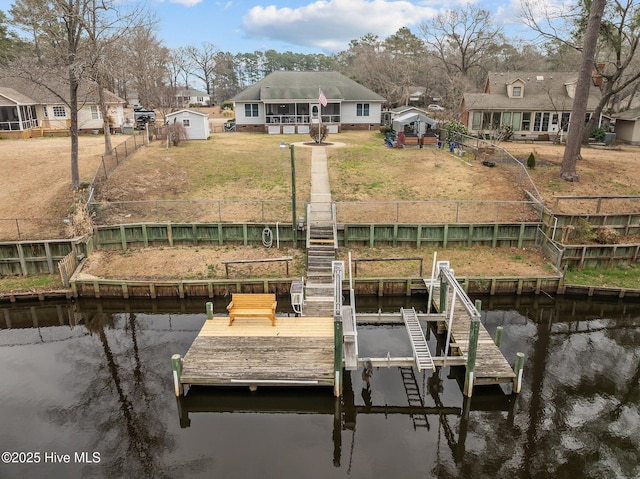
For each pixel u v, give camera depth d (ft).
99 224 72.84
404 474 34.78
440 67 234.17
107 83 102.68
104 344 54.24
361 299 63.52
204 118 126.93
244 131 151.64
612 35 109.81
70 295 63.10
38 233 71.82
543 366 48.65
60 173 91.91
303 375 42.22
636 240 71.20
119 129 145.89
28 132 134.00
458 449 37.55
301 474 34.55
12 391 45.06
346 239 72.38
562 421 40.81
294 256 69.87
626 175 90.07
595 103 131.64
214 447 37.55
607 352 51.72
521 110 138.72
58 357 51.57
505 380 43.29
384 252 71.26
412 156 105.40
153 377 47.19
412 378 47.34
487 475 34.88
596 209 75.66
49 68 77.82
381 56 256.73
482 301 63.41
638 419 41.06
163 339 55.01
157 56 234.79
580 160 99.55
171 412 41.96
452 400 43.80
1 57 150.51
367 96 153.79
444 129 128.06
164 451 37.01
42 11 77.20
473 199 81.10
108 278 64.64
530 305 63.62
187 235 72.23
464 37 197.67
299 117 147.23
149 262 68.33
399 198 82.74
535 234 71.82
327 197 82.84
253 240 72.64
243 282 62.69
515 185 84.89
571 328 57.26
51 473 34.91
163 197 83.15
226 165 99.35
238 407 42.75
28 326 59.77
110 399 43.78
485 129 141.18
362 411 42.29
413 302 63.36
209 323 51.13
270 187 87.71
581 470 35.45
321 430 39.78
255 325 50.67
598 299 63.21
